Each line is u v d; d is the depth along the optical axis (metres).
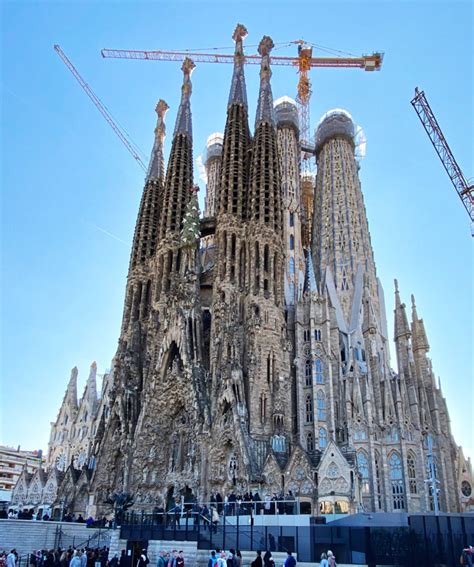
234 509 62.41
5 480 193.25
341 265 129.88
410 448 92.56
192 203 109.38
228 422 81.12
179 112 130.75
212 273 106.00
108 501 74.94
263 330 90.56
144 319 109.00
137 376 101.19
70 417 143.00
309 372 93.00
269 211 102.00
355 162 149.88
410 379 101.56
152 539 52.03
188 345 91.81
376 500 86.25
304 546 42.03
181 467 85.56
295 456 76.88
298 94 187.12
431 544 37.38
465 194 93.88
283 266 101.12
